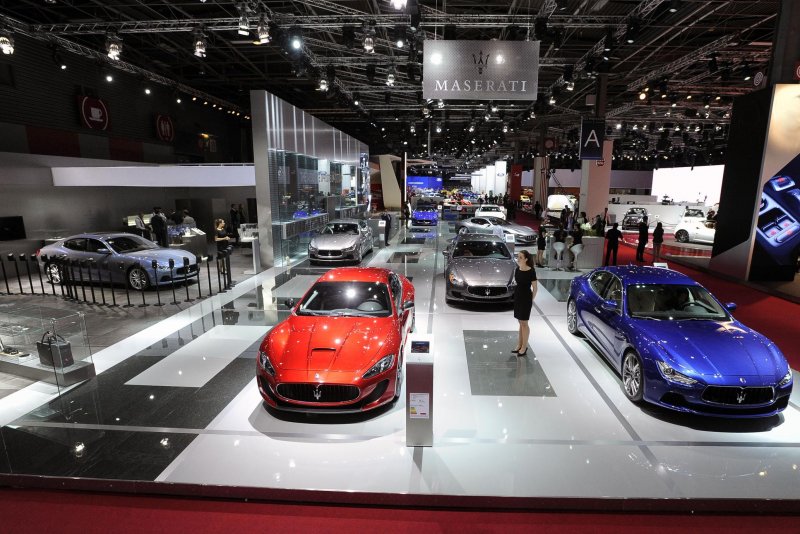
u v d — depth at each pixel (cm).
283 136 1374
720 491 353
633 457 398
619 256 1648
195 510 348
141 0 1330
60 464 387
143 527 330
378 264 1362
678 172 3669
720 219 1273
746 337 484
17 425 452
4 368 574
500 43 952
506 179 4475
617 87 2455
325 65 1736
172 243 1326
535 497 344
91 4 1352
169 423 454
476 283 827
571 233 1436
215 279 1169
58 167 1596
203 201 2036
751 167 1164
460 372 580
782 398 440
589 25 1227
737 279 1196
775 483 363
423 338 419
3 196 1417
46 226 1558
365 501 350
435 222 2670
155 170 1605
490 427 446
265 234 1305
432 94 974
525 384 545
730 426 450
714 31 1521
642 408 487
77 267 1047
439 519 337
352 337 491
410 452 404
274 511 346
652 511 344
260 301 933
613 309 566
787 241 1146
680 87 2127
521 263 607
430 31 1505
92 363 564
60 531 327
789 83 1088
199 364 606
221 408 484
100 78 1852
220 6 1388
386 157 3816
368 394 448
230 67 2222
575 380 556
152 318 815
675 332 491
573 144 3381
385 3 1355
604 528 328
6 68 1468
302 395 443
